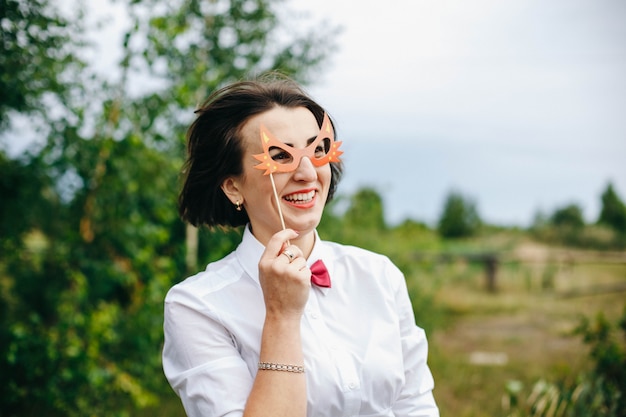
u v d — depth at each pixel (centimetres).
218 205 175
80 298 424
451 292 1073
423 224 1748
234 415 140
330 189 197
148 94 444
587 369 520
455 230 2136
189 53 485
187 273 502
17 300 439
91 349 414
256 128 158
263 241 164
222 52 527
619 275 1216
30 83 392
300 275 141
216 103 163
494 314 973
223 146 161
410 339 173
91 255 442
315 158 158
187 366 151
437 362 630
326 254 171
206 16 521
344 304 165
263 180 156
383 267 174
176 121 468
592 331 446
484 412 466
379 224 966
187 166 176
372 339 161
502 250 1627
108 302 487
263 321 156
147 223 450
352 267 170
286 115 159
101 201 433
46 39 387
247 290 159
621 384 394
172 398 481
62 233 442
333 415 151
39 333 407
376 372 157
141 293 458
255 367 153
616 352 416
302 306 142
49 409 411
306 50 550
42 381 410
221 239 504
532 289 1160
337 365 153
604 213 2006
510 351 721
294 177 155
